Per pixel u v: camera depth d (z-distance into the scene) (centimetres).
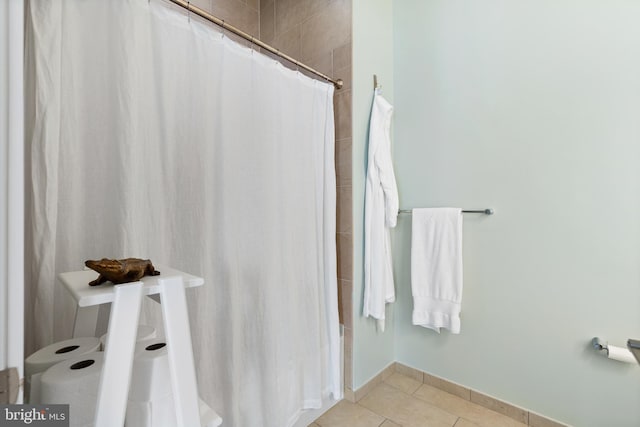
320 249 156
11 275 37
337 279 170
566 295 133
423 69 177
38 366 58
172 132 98
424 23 176
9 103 36
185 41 101
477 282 158
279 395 132
